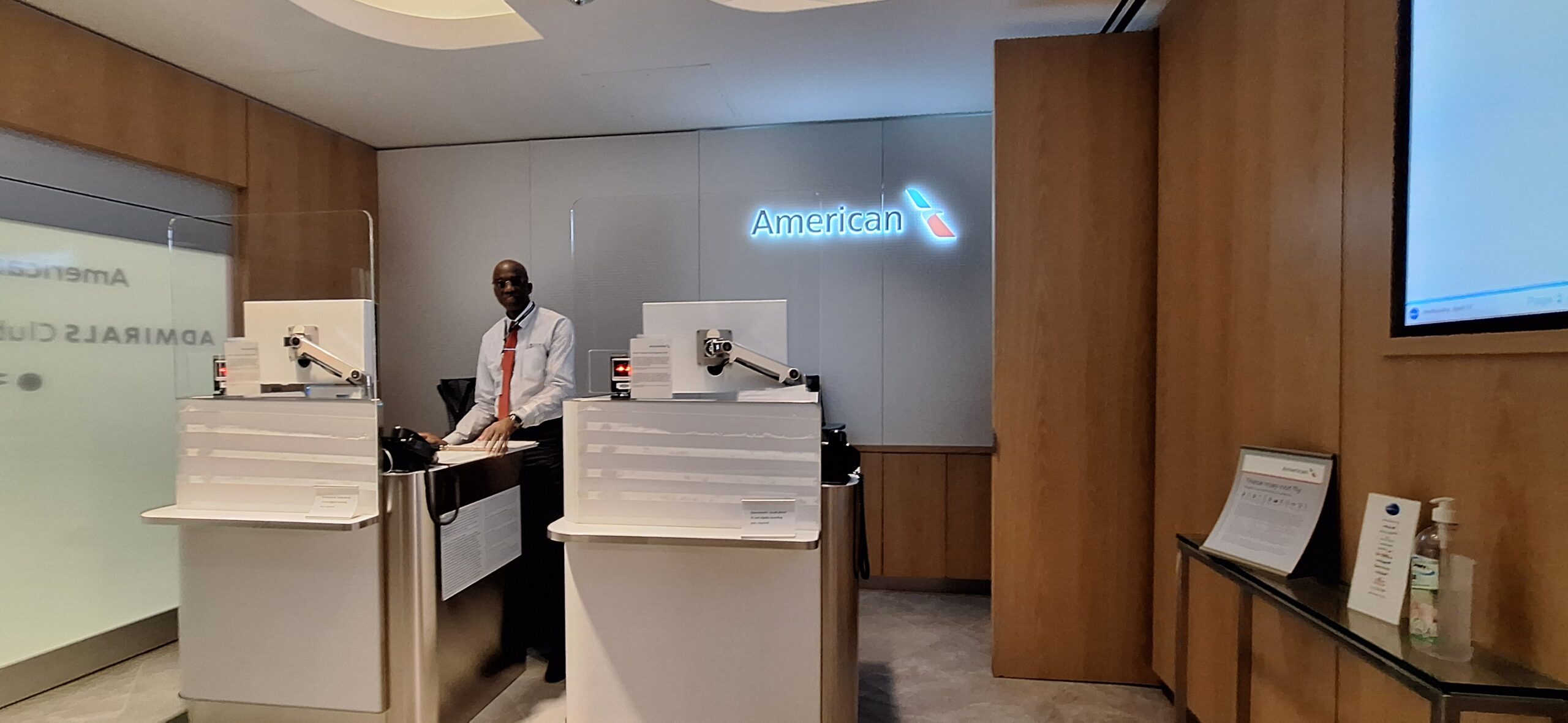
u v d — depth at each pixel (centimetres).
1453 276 122
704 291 407
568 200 424
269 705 223
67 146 278
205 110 329
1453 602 114
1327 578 153
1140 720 239
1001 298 269
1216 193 211
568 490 201
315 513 213
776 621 196
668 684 200
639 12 269
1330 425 158
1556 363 103
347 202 418
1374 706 140
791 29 286
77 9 262
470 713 241
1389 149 138
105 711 247
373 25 286
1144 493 262
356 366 221
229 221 295
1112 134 260
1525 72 106
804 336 399
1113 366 262
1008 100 266
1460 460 121
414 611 215
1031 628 271
